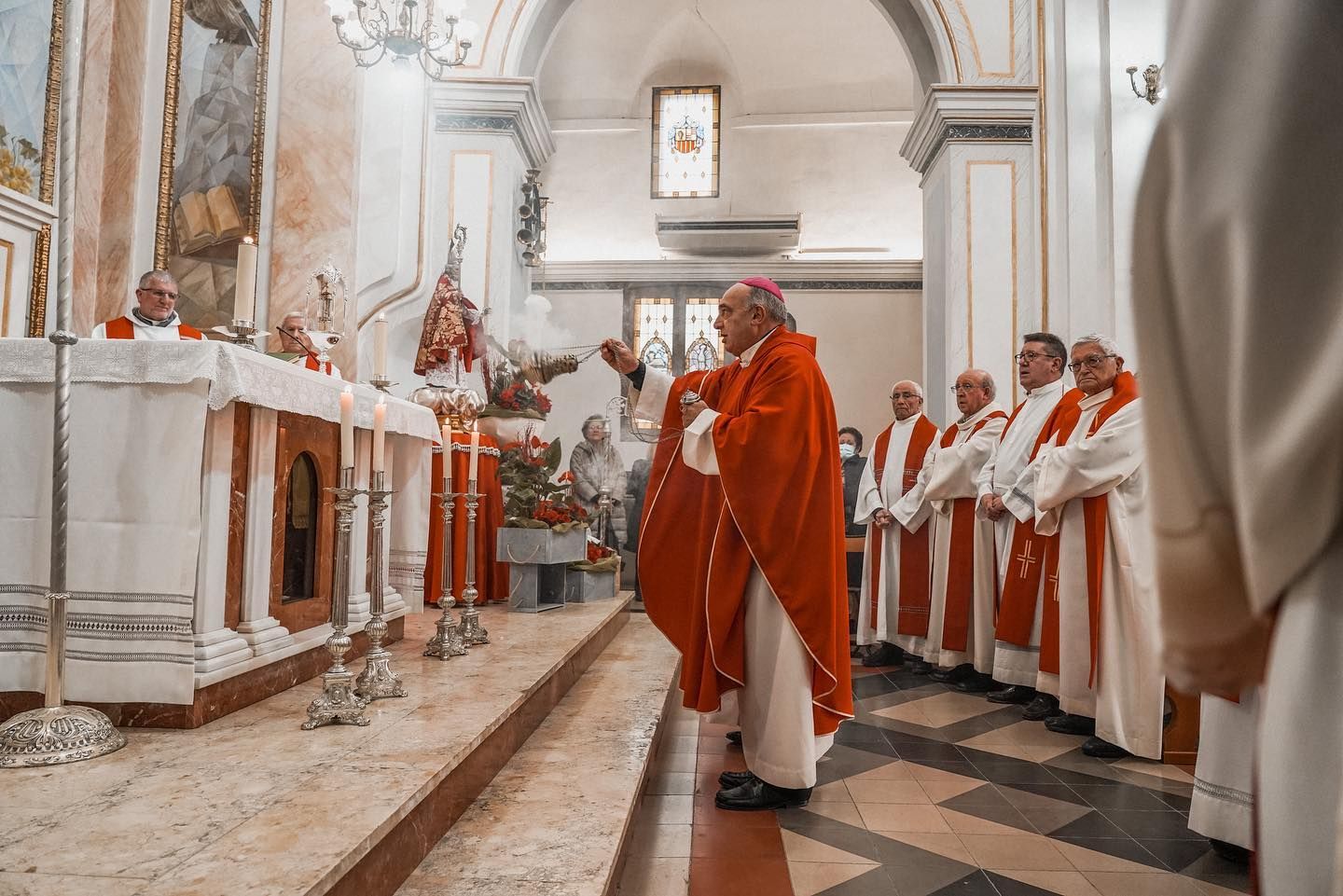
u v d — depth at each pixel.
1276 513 0.43
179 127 7.04
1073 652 4.12
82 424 2.47
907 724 4.47
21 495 2.50
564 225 14.24
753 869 2.56
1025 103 8.14
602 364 10.78
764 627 3.06
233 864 1.53
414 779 2.02
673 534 3.36
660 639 5.61
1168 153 0.44
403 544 4.04
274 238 7.29
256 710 2.66
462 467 5.31
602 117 14.34
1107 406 4.12
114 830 1.70
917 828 2.93
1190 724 3.71
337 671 2.54
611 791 2.54
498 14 8.65
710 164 14.23
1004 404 7.93
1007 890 2.43
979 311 8.02
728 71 14.19
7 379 2.48
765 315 3.40
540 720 3.34
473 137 8.48
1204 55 0.42
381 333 2.84
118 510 2.45
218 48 7.21
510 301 8.81
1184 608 0.50
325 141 7.41
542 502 5.32
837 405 13.34
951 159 8.17
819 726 3.07
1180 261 0.44
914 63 9.31
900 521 6.07
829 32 13.55
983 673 5.36
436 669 3.35
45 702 2.31
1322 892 0.44
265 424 2.80
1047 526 4.23
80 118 6.54
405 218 8.12
